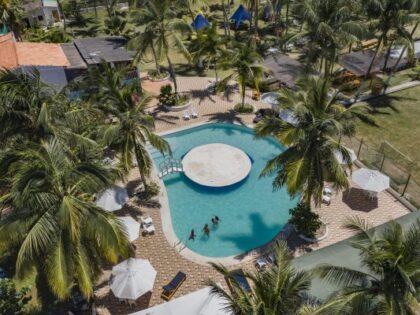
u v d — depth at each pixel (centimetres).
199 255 2450
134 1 4988
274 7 5659
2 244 1662
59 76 3691
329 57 3712
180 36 5469
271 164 2369
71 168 1728
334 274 1714
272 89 4222
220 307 1866
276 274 1576
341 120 2144
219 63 3897
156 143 2661
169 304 1952
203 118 3869
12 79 2125
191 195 2967
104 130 2498
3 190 1953
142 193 2933
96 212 1750
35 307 2136
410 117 3838
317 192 2269
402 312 1457
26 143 1886
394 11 3606
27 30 5578
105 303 2152
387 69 4656
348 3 3534
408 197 2806
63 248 1647
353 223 1777
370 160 3139
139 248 2498
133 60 3941
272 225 2706
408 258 1479
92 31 5850
